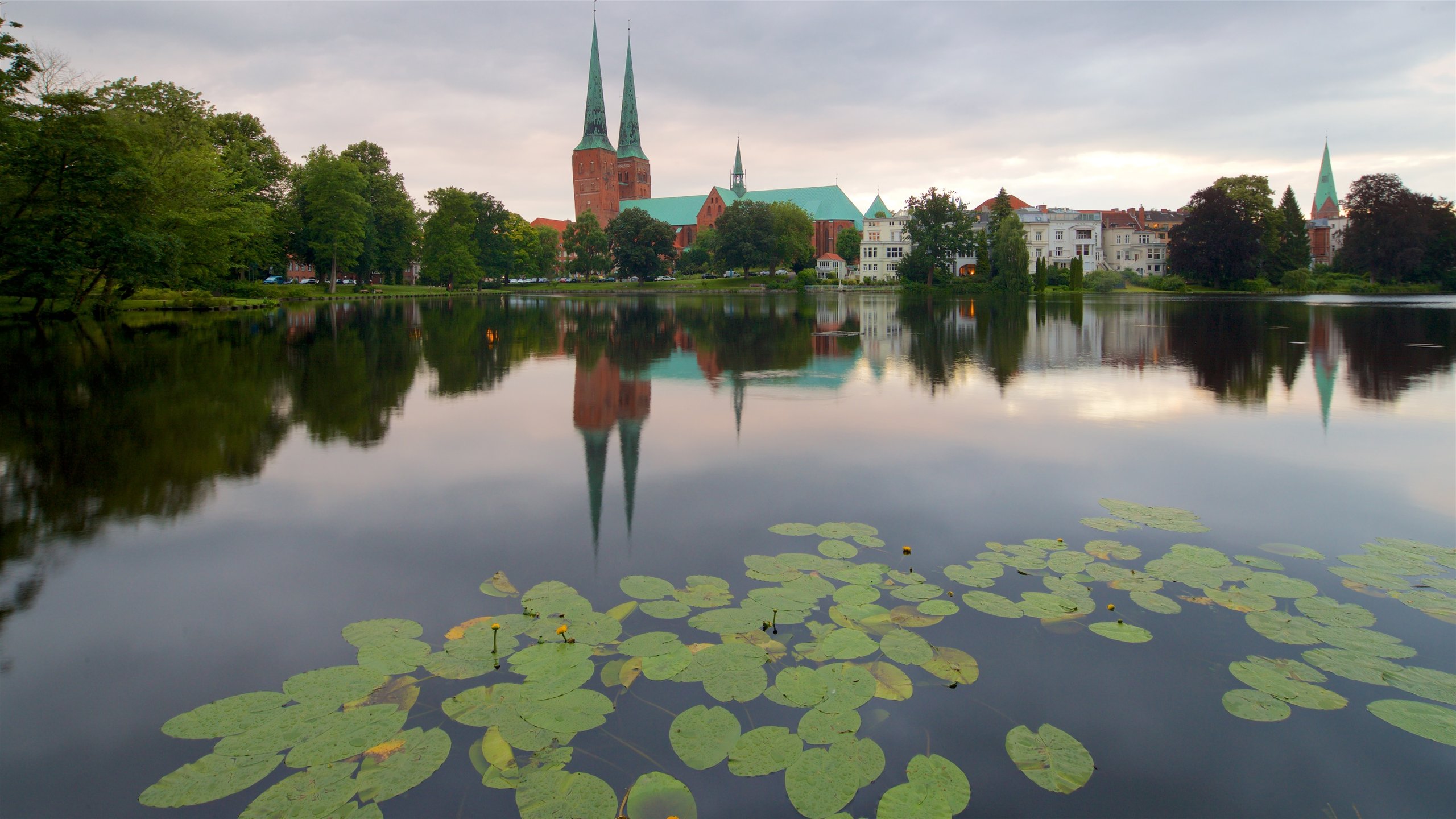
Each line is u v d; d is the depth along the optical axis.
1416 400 14.22
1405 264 86.88
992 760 3.99
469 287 110.50
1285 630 5.30
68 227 32.88
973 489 8.62
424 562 6.48
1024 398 14.67
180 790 3.71
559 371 19.03
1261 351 23.00
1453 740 4.10
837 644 5.10
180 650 5.02
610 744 4.11
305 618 5.46
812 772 3.88
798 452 10.33
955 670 4.81
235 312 46.78
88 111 32.78
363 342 26.59
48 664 4.84
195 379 17.11
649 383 16.77
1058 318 40.25
